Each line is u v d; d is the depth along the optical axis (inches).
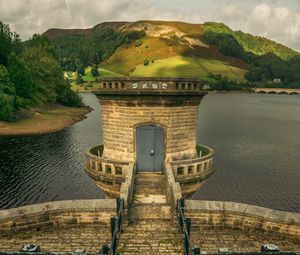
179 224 438.6
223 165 1546.5
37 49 3196.4
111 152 738.8
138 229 470.3
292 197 1157.1
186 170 685.9
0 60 2807.6
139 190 605.9
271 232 465.4
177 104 685.3
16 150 1685.5
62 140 1983.3
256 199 1141.7
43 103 2982.3
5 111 2204.7
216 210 482.0
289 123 3181.6
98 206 491.2
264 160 1642.5
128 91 653.3
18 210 475.2
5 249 424.8
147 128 690.8
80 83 7755.9
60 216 489.4
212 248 427.8
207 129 2677.2
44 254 265.0
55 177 1302.9
